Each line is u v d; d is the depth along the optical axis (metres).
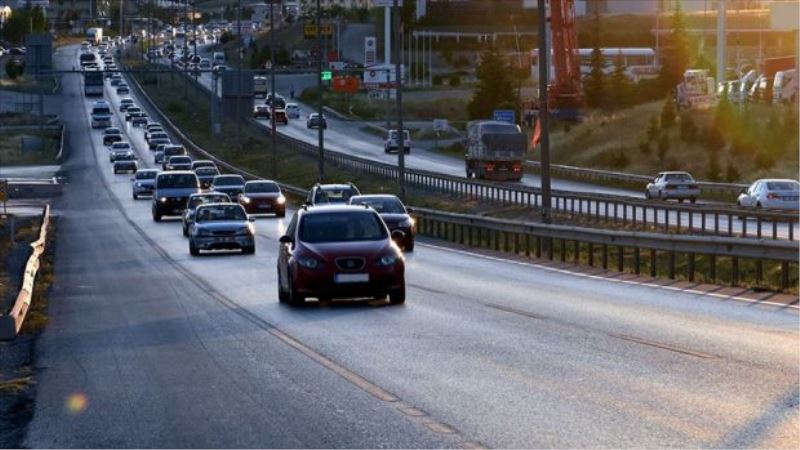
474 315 34.84
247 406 20.64
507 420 18.73
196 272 55.50
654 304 37.59
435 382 22.59
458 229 79.19
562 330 30.75
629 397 20.58
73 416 20.33
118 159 162.50
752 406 19.55
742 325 31.33
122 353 28.64
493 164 129.75
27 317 37.66
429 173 110.88
